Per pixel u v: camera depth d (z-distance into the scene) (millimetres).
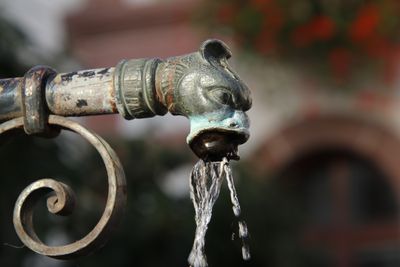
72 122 3377
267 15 12172
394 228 13898
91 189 10547
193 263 3254
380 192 14039
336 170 14156
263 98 13477
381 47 12586
